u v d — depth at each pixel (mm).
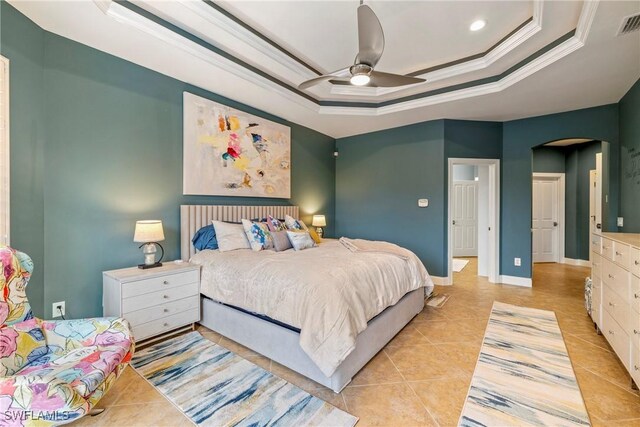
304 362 1973
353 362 1976
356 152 5508
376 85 2547
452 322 3004
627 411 1673
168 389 1875
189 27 2457
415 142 4762
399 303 2744
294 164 4801
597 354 2312
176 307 2586
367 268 2422
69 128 2357
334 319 1842
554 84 3145
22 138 2033
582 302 3604
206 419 1613
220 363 2189
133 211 2797
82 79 2432
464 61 3229
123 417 1626
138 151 2824
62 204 2324
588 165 5590
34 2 1897
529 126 4367
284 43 2873
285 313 2047
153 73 2924
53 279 2281
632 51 2449
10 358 1469
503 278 4586
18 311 1584
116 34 2285
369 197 5336
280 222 3703
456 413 1667
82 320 1747
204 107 3369
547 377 2012
